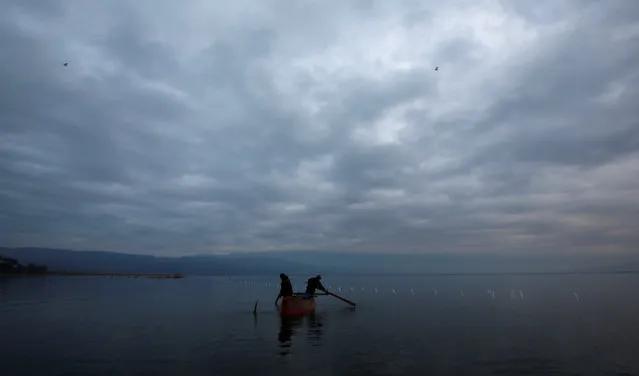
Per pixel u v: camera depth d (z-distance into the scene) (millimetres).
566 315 27984
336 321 25312
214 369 13742
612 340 18547
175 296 48094
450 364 14328
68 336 19953
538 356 15414
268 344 17891
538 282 92500
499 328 22297
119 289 62188
